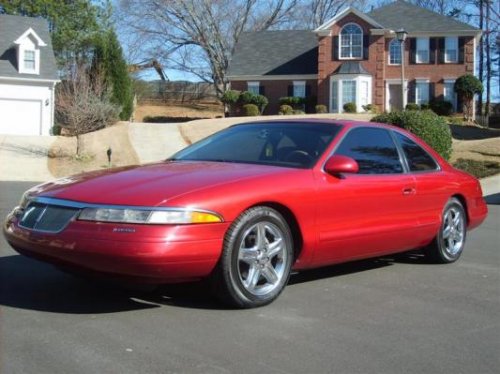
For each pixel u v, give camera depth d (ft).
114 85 111.34
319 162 17.25
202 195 14.44
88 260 13.93
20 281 17.79
